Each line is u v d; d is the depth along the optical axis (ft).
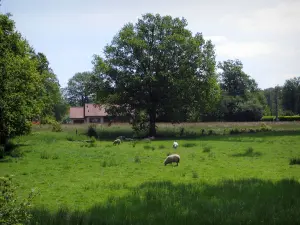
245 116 329.52
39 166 83.10
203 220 37.04
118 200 48.55
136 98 201.26
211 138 172.86
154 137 196.95
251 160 90.89
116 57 211.61
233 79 379.55
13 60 107.96
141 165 84.69
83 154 107.45
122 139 181.47
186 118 212.84
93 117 394.73
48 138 173.99
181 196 49.11
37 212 39.81
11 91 102.53
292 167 78.18
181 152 112.06
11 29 125.08
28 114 114.62
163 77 199.11
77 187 59.11
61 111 371.56
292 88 506.89
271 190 51.65
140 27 209.87
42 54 180.55
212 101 215.51
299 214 38.24
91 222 36.63
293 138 152.87
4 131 110.73
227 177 66.03
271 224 35.37
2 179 26.08
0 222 24.59
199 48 209.46
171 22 212.02
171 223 36.40
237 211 40.29
